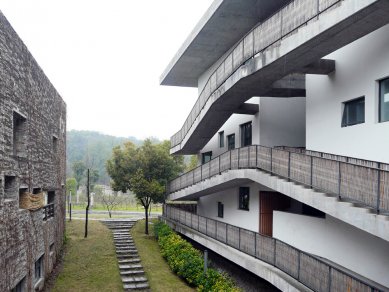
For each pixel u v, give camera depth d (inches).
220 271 612.1
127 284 577.0
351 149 401.1
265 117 614.2
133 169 872.3
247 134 676.1
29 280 438.9
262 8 545.6
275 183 432.1
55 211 629.3
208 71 840.3
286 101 627.2
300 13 353.1
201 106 633.0
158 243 797.9
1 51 338.3
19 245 396.2
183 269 597.9
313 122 472.7
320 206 343.3
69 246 745.0
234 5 539.2
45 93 539.2
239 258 506.3
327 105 445.1
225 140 771.4
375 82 368.5
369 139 374.0
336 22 302.2
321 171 345.7
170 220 892.6
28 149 438.6
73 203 1723.7
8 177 386.0
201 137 734.5
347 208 306.5
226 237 569.3
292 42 359.6
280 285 397.1
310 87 481.4
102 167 3031.5
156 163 877.8
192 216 741.3
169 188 905.5
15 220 381.7
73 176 2252.7
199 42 683.4
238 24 604.4
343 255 385.7
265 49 411.5
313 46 350.3
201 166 705.0
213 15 571.5
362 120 394.3
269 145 613.3
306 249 451.5
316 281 337.4
